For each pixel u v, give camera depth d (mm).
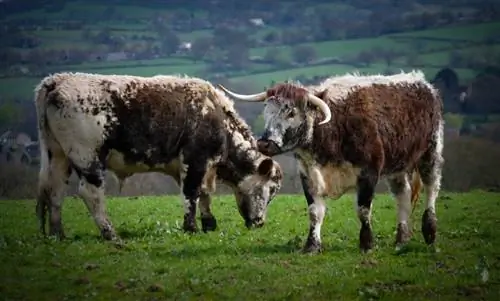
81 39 112625
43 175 19844
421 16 117000
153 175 42969
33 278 15477
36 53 99875
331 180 17484
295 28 132875
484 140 50281
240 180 21828
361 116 17359
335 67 100812
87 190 19547
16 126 56750
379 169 17500
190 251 17703
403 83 18734
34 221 23766
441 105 19609
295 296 14258
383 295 14281
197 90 20969
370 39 112312
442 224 22047
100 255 17359
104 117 19594
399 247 17953
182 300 14102
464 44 102562
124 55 106250
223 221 23578
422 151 18953
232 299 14172
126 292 14664
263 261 16688
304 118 16953
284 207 26484
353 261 16594
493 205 26688
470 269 15930
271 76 98250
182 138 20672
